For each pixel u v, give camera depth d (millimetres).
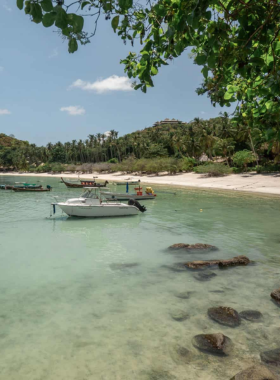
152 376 5051
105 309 7613
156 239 15430
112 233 16859
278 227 18391
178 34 3229
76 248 13656
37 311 7520
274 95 3898
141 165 83500
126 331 6520
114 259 12000
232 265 10945
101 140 140125
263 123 4711
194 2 2672
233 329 6574
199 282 9469
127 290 8859
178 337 6258
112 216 21938
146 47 3645
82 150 140250
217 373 5105
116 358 5555
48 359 5543
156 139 109312
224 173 61594
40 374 5133
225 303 7949
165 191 44688
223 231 17312
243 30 3143
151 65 3795
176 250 13188
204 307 7703
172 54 3652
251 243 14500
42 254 12703
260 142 60156
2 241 14961
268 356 5562
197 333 6422
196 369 5219
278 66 3617
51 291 8805
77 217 21438
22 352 5766
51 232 17094
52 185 62156
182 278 9812
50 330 6578
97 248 13648
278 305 7820
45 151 151250
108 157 132125
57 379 5004
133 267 10984
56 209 25828
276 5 2875
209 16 2643
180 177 68875
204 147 73688
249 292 8672
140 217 22031
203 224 19469
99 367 5309
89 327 6703
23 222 19984
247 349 5816
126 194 33656
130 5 2834
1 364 5406
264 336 6285
